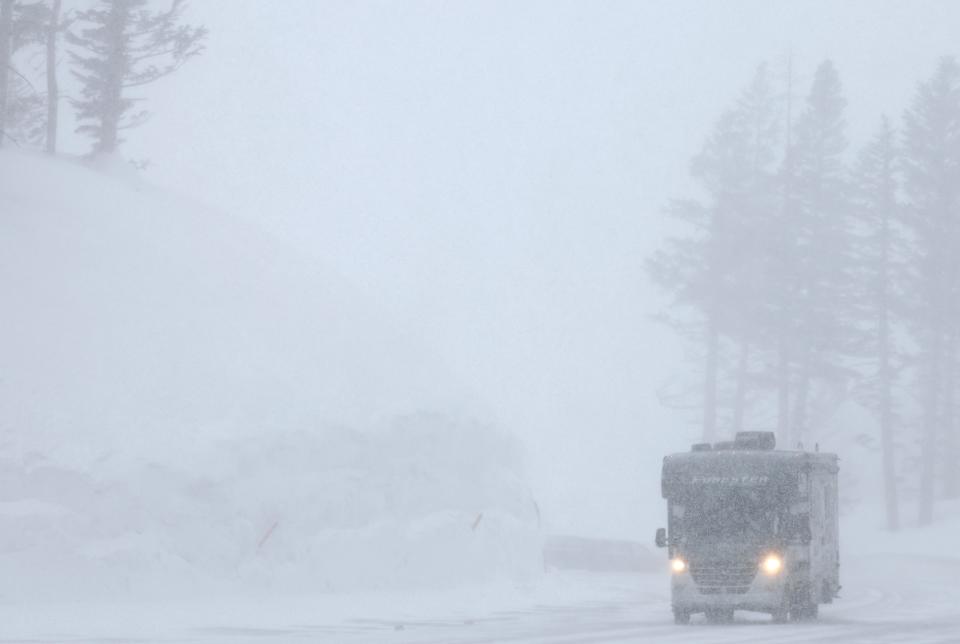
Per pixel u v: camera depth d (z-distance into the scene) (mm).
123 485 54031
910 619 53219
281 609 51156
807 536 51062
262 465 58406
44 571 50719
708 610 49781
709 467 51375
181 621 46000
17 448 53562
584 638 41844
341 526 59906
